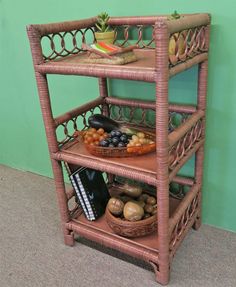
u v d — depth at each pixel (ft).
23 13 4.78
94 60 3.11
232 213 4.28
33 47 3.18
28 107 5.64
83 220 4.24
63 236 4.47
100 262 4.00
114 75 2.85
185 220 4.01
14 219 4.90
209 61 3.63
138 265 3.93
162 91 2.64
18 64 5.30
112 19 3.81
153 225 3.79
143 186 4.74
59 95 5.12
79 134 4.03
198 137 3.84
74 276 3.81
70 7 4.35
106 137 3.67
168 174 3.05
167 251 3.44
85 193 4.09
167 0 3.62
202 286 3.57
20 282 3.76
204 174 4.26
